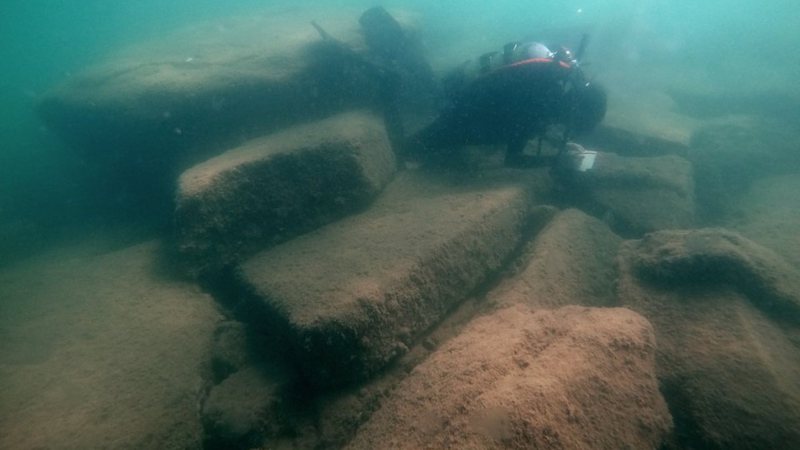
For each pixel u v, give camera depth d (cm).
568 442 149
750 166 520
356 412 236
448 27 1190
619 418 166
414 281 268
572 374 171
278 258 309
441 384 187
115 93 503
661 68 920
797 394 185
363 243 305
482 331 227
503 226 334
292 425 239
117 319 295
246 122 489
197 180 320
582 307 231
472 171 407
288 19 898
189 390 250
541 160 395
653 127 561
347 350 238
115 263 358
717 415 187
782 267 247
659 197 388
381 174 390
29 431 221
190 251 319
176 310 299
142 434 223
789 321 224
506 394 158
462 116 413
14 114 1420
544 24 1326
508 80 359
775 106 703
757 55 1063
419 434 164
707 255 248
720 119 647
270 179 343
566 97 365
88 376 253
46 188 664
